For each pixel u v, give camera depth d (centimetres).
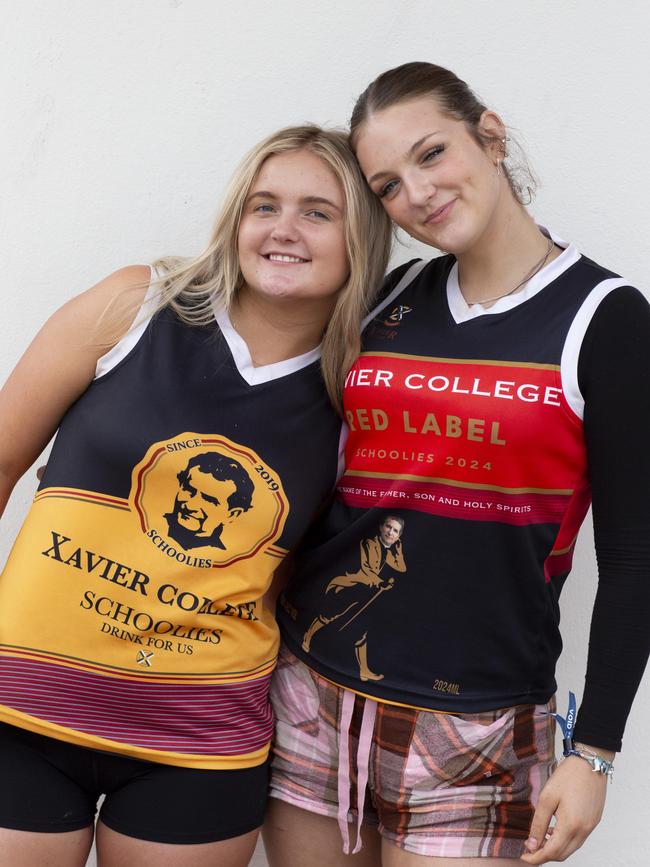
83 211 206
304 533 170
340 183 163
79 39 202
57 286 207
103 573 156
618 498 148
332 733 168
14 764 154
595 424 147
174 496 159
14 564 158
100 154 205
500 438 151
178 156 205
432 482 157
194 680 159
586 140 201
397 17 203
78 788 160
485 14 202
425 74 156
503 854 159
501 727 159
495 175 156
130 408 159
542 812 150
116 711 157
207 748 161
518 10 201
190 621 158
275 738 177
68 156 205
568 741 152
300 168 162
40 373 162
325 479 169
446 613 158
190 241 206
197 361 164
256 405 165
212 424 162
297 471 166
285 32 204
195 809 160
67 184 205
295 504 165
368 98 159
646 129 199
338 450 170
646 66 198
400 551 160
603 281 151
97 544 156
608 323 147
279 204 162
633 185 200
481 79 203
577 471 153
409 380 158
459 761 160
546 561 158
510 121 203
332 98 204
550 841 147
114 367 162
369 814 175
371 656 162
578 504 157
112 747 155
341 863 177
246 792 166
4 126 204
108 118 204
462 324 158
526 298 154
